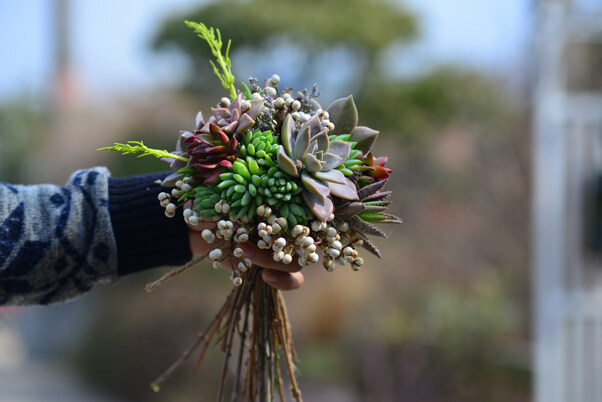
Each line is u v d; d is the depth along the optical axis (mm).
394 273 4742
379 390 3916
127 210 1063
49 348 5414
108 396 4344
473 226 4848
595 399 2830
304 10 4637
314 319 4707
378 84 4926
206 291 4215
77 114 5656
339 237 939
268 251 999
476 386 3854
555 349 2850
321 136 911
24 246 993
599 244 2844
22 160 6754
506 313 4074
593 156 2863
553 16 2852
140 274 4320
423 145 5066
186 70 4730
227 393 3770
